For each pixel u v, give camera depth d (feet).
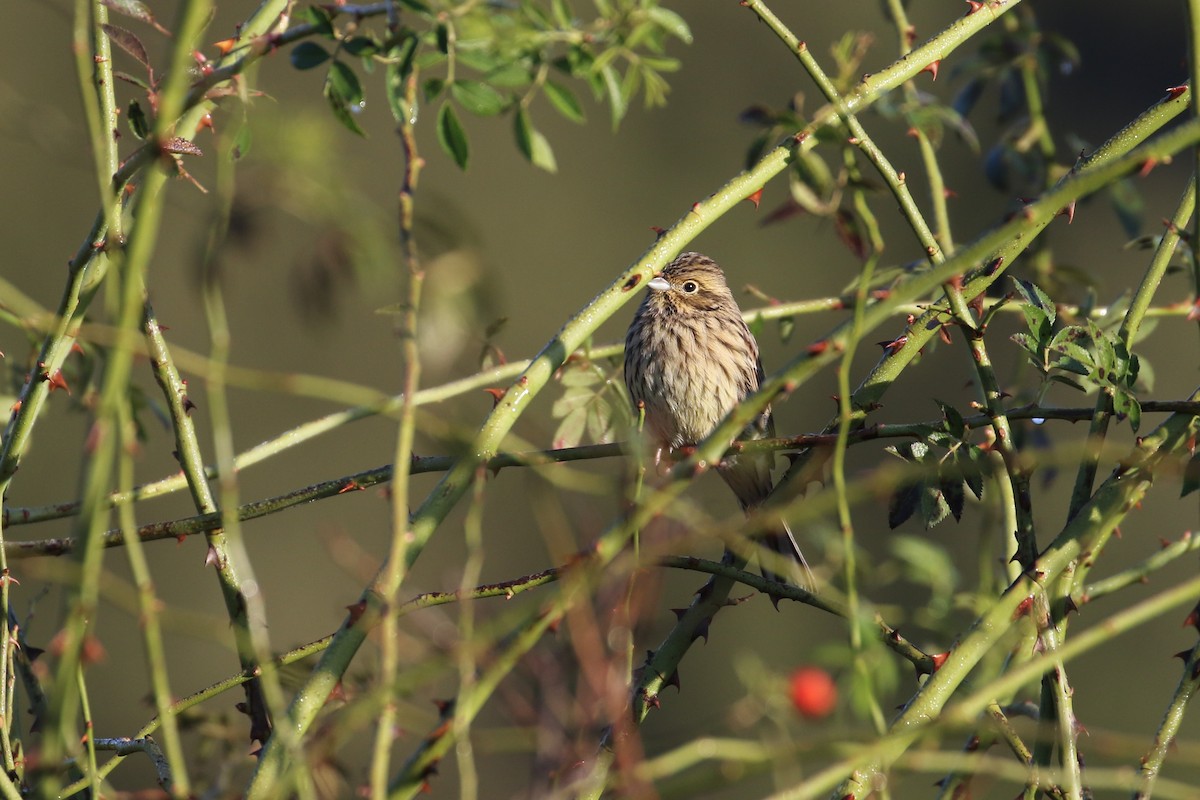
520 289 74.90
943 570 18.26
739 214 75.05
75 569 15.30
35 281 68.69
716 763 17.48
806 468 22.33
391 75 19.69
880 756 15.85
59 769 15.10
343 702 21.15
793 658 63.00
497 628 16.20
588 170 76.79
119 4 18.70
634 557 17.17
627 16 21.95
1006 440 20.56
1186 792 15.90
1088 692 57.82
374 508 69.56
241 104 18.78
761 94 78.33
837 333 17.56
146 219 15.05
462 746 15.65
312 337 17.39
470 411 23.13
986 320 21.13
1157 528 61.87
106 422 15.02
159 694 15.64
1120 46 72.90
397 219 16.55
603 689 16.97
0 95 20.17
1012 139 34.76
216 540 22.03
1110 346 20.49
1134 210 33.78
